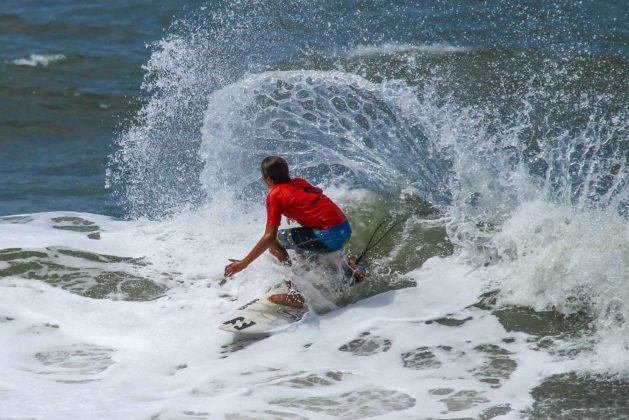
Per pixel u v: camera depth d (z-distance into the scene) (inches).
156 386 803.4
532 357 838.5
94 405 758.5
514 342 872.3
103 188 1601.9
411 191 1234.6
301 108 1373.0
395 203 1206.3
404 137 1347.2
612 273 924.0
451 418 726.5
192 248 1155.9
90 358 863.7
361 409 745.6
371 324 919.7
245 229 1197.1
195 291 1027.9
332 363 840.9
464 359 841.5
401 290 1000.2
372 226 1151.0
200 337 908.6
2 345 883.4
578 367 811.4
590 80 1807.3
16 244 1159.0
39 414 736.3
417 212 1184.2
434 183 1252.5
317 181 1348.4
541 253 978.1
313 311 954.1
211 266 1094.4
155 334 917.2
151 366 845.2
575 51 1998.0
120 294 1017.5
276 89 1381.6
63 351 877.8
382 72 1919.3
